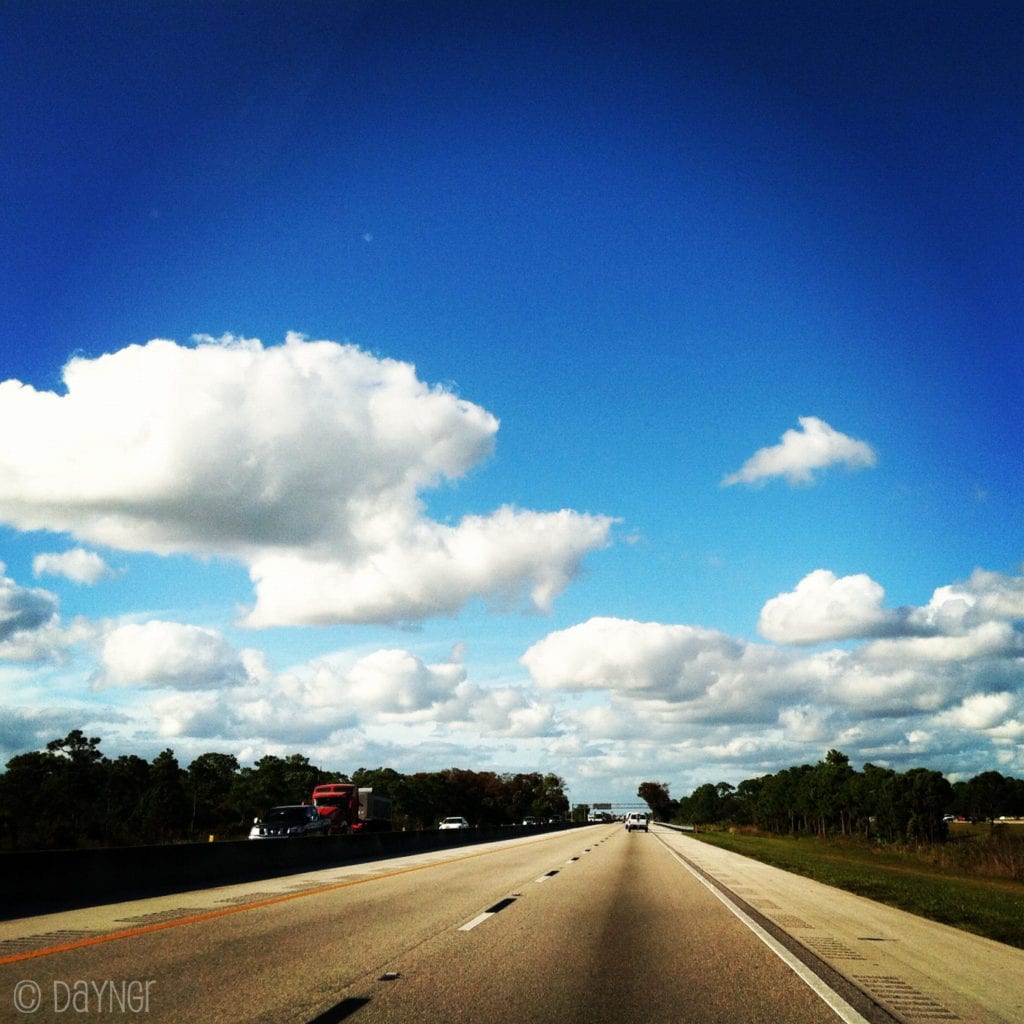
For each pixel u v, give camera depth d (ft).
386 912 45.11
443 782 496.64
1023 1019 23.58
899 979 29.01
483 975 27.73
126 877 55.36
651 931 39.24
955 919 48.78
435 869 82.07
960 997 26.32
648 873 78.48
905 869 122.62
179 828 286.05
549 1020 22.09
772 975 28.76
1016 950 37.11
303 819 124.06
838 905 54.65
